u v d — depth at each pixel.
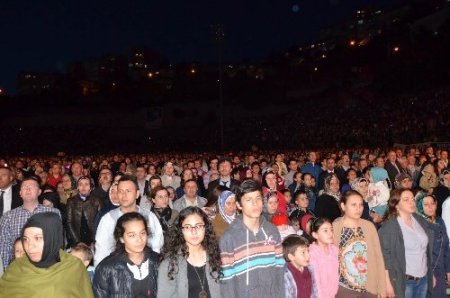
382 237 5.80
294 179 11.30
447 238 6.36
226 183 9.39
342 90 61.41
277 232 4.65
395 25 72.38
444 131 34.03
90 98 79.38
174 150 57.97
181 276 4.14
